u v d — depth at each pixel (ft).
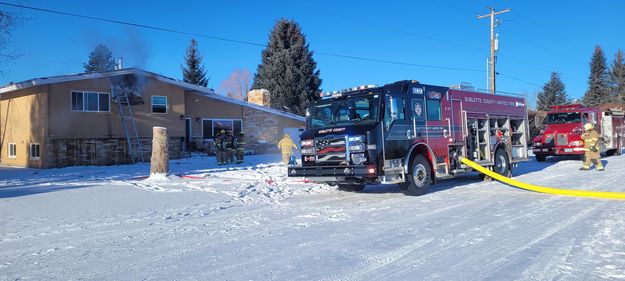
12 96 76.64
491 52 108.17
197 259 17.24
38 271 16.07
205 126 90.48
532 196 33.04
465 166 39.93
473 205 29.25
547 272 14.92
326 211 27.73
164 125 79.46
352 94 34.14
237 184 42.91
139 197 34.91
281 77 140.97
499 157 45.42
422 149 35.78
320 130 34.06
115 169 63.21
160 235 21.72
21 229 23.48
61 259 17.65
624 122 82.07
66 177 51.85
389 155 32.42
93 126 71.51
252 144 96.78
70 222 25.32
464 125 40.11
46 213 28.17
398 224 23.18
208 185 42.29
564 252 17.26
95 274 15.61
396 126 33.22
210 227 23.50
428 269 15.48
